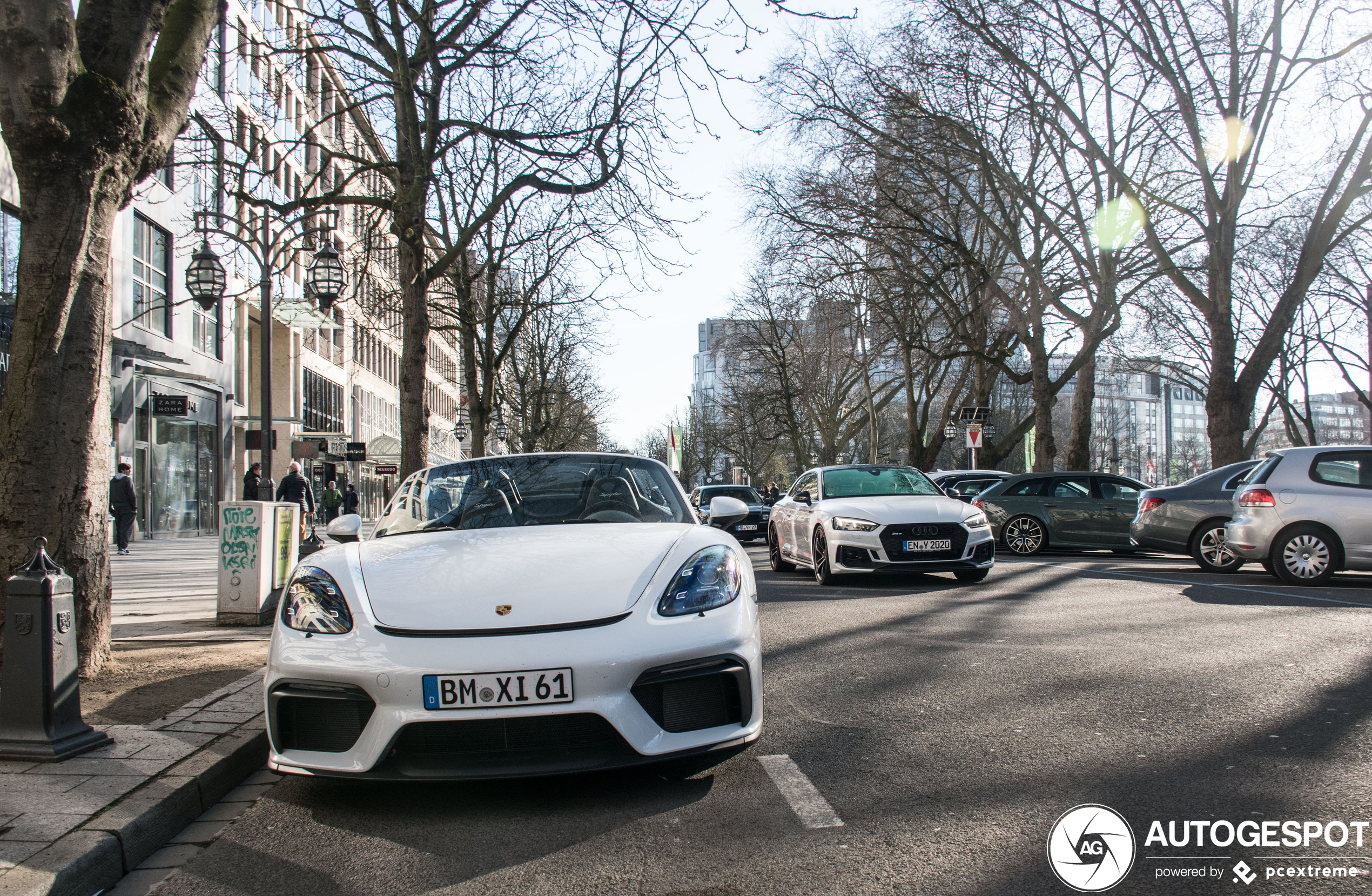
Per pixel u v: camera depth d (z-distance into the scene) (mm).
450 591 3844
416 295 12008
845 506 11359
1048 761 3941
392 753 3545
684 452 81562
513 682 3502
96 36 5289
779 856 3047
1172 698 4930
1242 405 18844
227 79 14945
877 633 7398
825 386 49281
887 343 33000
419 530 4945
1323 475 10445
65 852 2969
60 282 5273
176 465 28094
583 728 3553
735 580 4090
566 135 11359
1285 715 4520
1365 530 10188
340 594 3924
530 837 3328
